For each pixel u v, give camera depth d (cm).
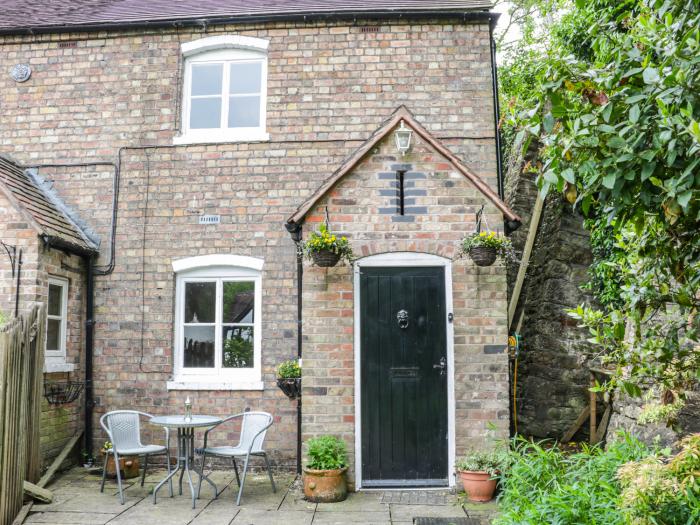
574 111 365
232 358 868
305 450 715
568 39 1016
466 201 750
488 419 721
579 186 364
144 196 887
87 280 874
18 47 934
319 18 891
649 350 405
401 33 892
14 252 756
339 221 750
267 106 891
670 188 313
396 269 752
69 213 891
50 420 789
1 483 571
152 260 874
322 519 616
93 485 745
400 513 637
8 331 593
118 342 864
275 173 877
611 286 916
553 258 1020
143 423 848
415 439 731
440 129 872
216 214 875
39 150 910
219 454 686
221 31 912
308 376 730
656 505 370
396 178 755
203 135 898
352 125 881
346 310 737
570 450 924
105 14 962
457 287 739
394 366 739
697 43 312
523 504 459
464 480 681
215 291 878
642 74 343
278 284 857
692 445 366
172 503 673
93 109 912
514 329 1055
